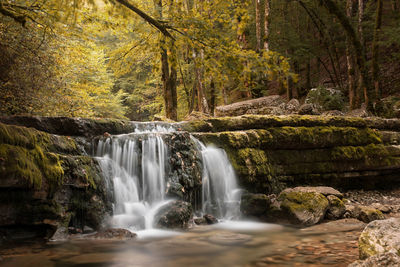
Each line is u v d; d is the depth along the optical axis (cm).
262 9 1969
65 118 645
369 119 952
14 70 803
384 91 1478
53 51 922
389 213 650
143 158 626
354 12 1744
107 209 534
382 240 337
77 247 424
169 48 458
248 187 761
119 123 723
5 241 422
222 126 841
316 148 873
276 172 820
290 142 839
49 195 449
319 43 1844
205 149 733
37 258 376
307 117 887
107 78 2047
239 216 662
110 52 1382
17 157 403
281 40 1592
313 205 609
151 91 2678
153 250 425
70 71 1095
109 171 575
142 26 421
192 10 450
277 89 2116
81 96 1205
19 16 449
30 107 867
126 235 477
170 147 653
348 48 1335
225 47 406
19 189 416
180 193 618
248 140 793
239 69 405
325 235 510
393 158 913
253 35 1823
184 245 453
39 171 435
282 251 423
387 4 1936
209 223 610
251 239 491
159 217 547
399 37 1231
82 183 496
